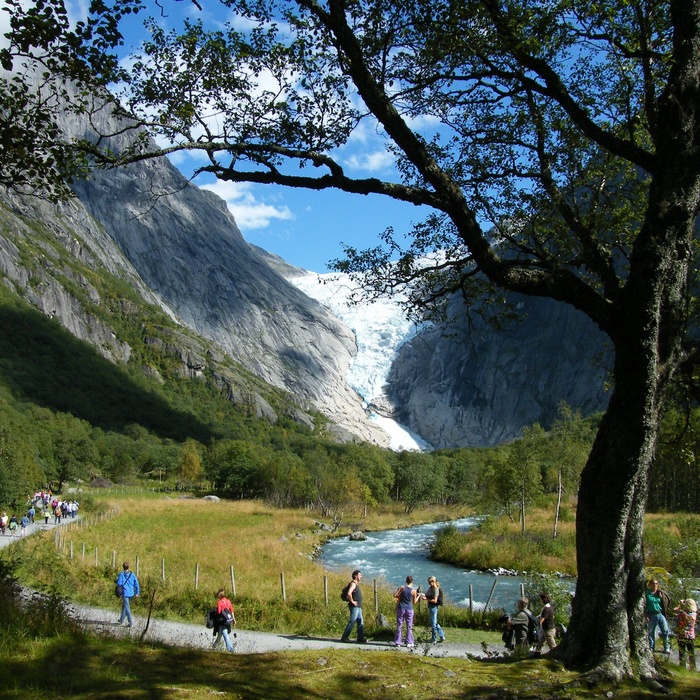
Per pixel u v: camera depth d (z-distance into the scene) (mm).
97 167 8906
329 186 8719
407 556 43062
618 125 11344
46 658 7922
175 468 119000
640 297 8195
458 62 9906
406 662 8398
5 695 6445
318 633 17734
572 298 8555
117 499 71312
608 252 10445
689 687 7527
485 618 19734
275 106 9203
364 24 9188
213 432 183375
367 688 7328
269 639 16562
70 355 182875
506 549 38094
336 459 106812
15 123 8602
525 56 9203
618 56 10133
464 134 11742
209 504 72688
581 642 8094
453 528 46406
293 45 9055
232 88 9023
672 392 11086
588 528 8273
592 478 8336
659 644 15984
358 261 12078
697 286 10758
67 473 87250
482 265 8555
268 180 8797
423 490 89062
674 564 27484
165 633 16094
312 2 8242
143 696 6562
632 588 8141
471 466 104000
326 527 61094
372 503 82062
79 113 8906
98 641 9344
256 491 91812
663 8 9586
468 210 8562
